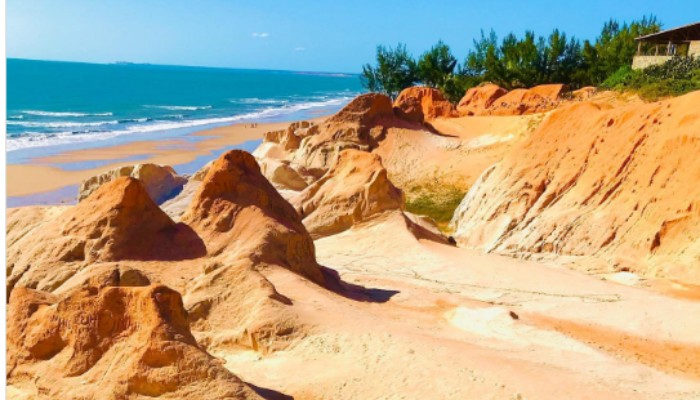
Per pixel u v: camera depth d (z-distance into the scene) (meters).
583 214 30.34
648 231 27.59
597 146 33.19
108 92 163.75
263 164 48.03
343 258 27.70
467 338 15.62
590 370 13.41
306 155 52.69
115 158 60.72
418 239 29.94
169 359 10.05
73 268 17.59
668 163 29.08
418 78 101.81
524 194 33.75
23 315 11.63
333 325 14.34
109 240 18.03
